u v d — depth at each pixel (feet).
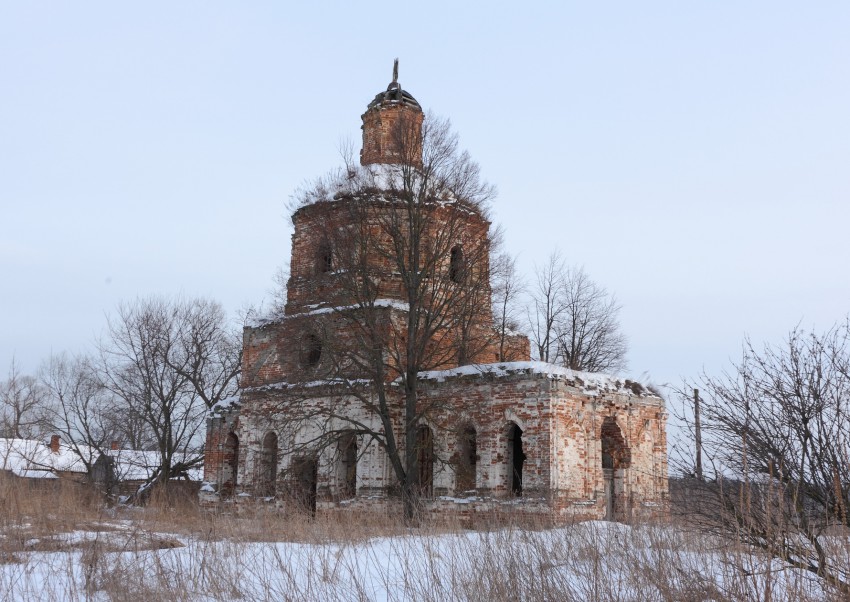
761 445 32.30
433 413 92.58
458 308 94.94
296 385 99.60
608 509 89.66
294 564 45.11
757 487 32.81
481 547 43.11
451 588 37.52
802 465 31.99
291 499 87.56
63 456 170.09
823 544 32.78
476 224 98.84
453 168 96.68
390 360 95.45
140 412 160.25
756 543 32.35
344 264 92.43
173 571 39.78
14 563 43.78
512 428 88.07
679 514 35.55
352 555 47.91
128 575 38.63
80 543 50.62
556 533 48.98
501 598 35.01
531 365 85.81
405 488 85.81
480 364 91.56
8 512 60.95
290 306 103.86
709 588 32.99
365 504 91.66
